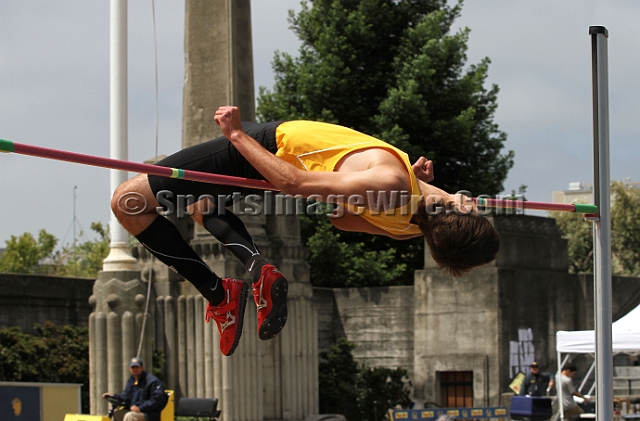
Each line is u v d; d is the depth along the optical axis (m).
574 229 52.00
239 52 22.11
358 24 35.03
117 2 18.81
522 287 26.64
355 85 35.19
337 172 6.34
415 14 36.22
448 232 6.62
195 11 22.33
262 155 6.40
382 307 27.84
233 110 6.51
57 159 6.28
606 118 9.27
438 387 26.73
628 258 50.44
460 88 34.56
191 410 18.91
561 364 22.41
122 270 19.41
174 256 6.96
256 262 6.87
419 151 33.25
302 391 22.78
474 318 26.25
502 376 25.77
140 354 19.06
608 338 9.34
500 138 36.22
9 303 20.92
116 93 18.86
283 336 22.55
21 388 16.14
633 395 26.31
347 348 26.55
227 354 7.10
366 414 26.06
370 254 33.16
